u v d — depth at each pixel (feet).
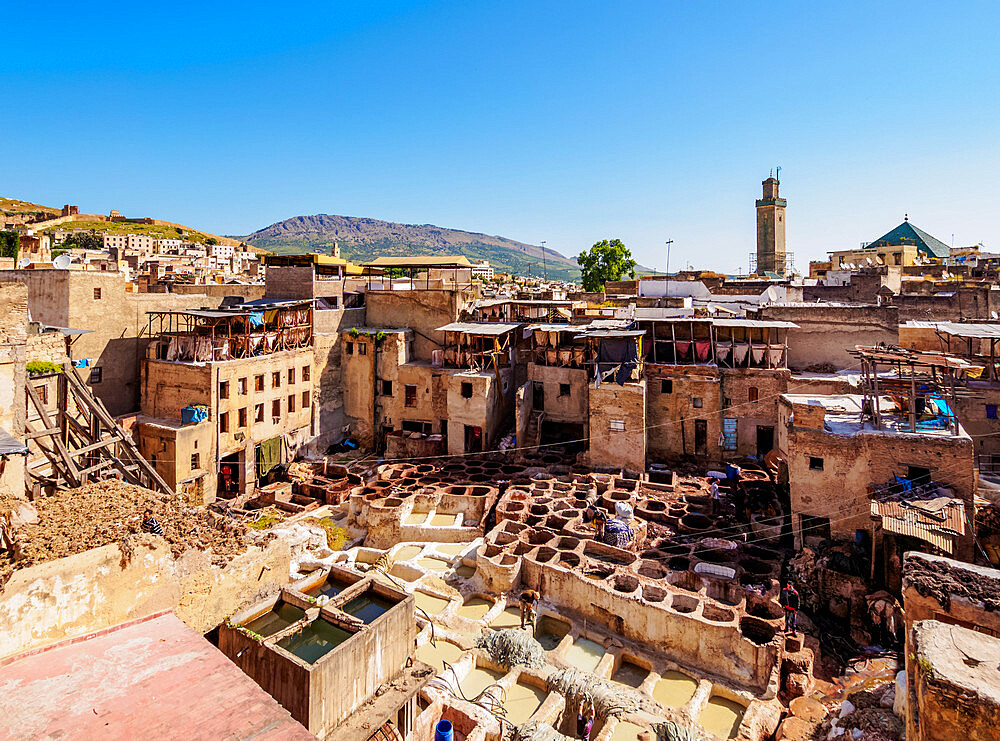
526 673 63.93
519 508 97.86
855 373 120.78
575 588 76.69
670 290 163.63
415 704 49.98
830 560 75.05
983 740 25.54
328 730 42.09
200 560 48.96
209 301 141.08
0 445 48.73
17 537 42.27
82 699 24.71
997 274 189.47
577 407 128.36
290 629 47.32
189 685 25.72
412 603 51.39
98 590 40.37
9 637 35.06
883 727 47.39
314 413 141.79
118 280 119.65
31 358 85.76
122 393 120.78
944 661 27.55
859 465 78.02
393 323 156.15
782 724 55.93
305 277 143.64
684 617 68.08
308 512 110.22
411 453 136.77
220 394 115.55
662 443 123.34
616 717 56.03
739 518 95.09
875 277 154.92
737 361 119.24
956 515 65.87
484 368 135.95
